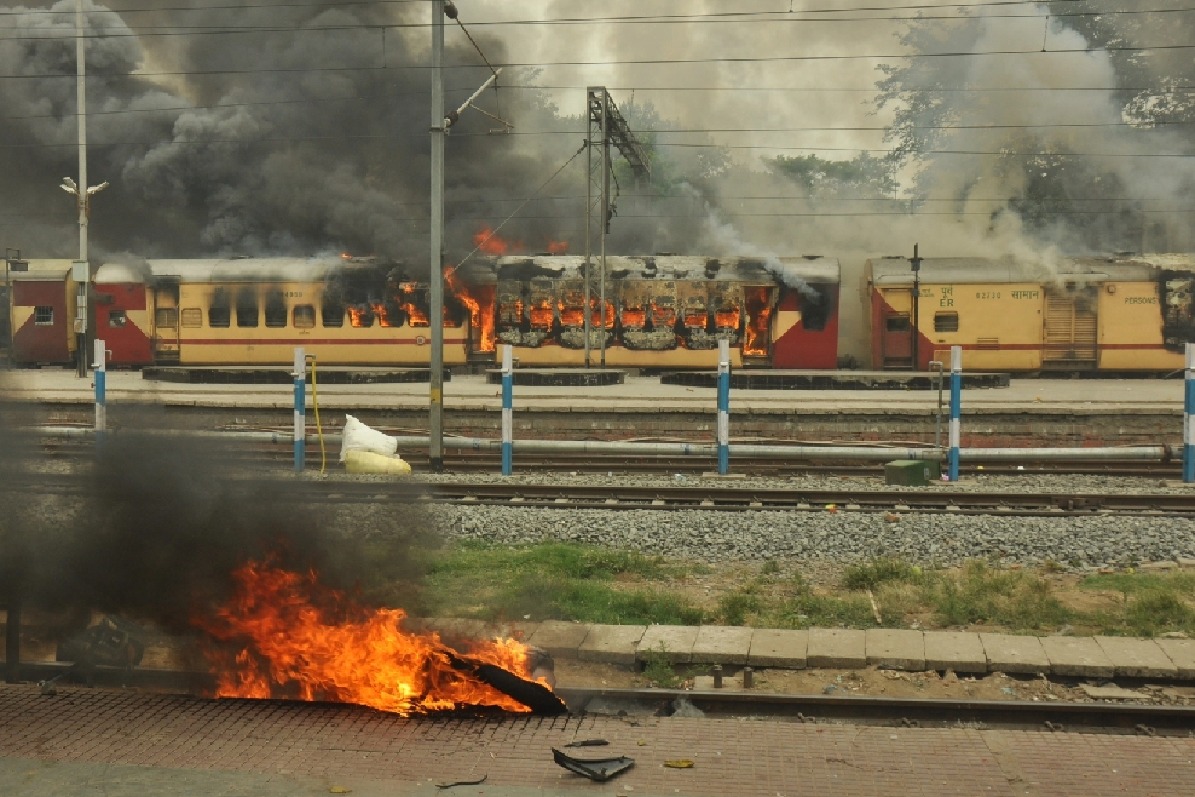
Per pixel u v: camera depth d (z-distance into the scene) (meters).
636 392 40.56
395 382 45.84
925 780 8.06
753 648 11.31
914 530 17.88
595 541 17.48
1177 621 12.47
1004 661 10.86
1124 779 8.08
